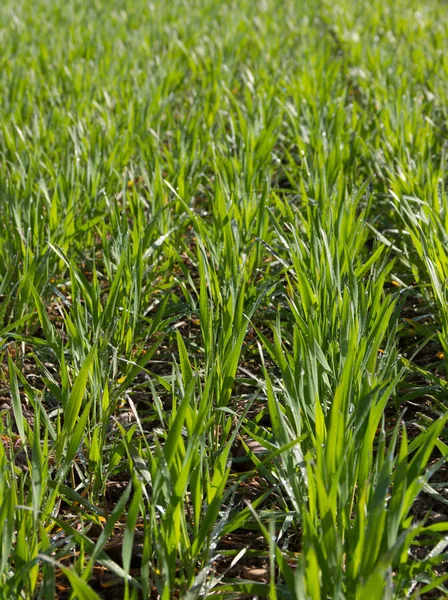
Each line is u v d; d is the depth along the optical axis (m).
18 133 1.30
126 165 1.31
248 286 0.93
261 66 1.90
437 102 1.61
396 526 0.50
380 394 0.70
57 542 0.60
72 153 1.34
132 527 0.51
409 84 1.70
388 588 0.50
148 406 0.85
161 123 1.54
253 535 0.67
